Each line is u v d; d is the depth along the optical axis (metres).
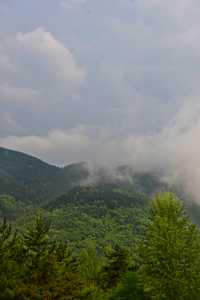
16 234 34.41
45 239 35.16
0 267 31.94
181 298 42.94
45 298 32.06
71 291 34.00
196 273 43.94
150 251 44.56
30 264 33.88
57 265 35.00
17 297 31.19
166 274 43.44
